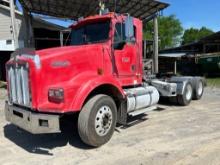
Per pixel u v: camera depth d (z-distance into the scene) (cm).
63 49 548
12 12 1384
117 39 645
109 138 570
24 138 622
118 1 1461
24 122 512
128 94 636
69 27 714
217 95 1267
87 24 671
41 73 493
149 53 1076
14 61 538
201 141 575
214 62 2627
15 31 1401
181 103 967
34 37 1955
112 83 574
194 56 2772
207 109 914
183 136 611
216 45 3322
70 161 488
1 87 1664
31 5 1641
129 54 688
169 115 823
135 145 557
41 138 620
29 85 497
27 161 491
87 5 1630
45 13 1855
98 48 598
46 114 490
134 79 711
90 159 494
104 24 644
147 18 1781
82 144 573
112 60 634
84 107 531
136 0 1438
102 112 548
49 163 481
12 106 557
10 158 507
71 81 527
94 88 539
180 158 486
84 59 563
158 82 873
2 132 672
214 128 673
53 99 495
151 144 562
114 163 473
